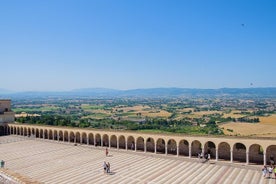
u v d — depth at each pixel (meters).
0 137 119.44
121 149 89.94
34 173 66.25
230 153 71.81
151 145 89.12
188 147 82.00
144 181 57.91
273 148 69.56
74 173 65.31
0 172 40.28
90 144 100.75
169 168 67.12
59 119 174.00
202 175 60.81
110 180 59.31
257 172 62.22
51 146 97.31
